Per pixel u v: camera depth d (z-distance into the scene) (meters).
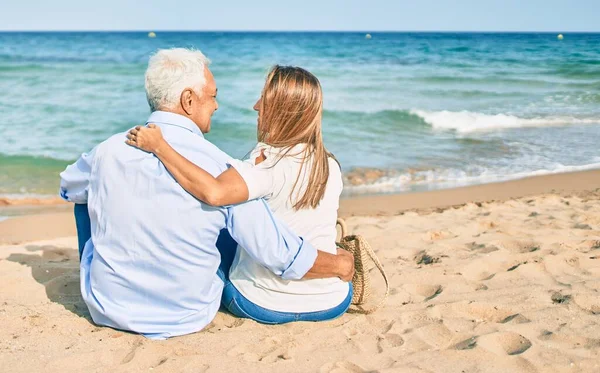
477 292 3.66
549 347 2.85
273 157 2.79
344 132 12.36
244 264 3.04
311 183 2.83
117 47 33.34
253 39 44.09
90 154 2.75
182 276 2.80
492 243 4.74
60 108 14.12
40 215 6.77
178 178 2.59
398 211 6.90
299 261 2.81
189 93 2.71
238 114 13.88
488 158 10.32
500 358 2.75
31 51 29.05
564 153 10.68
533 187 8.23
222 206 2.69
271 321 3.05
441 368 2.65
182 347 2.79
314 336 2.96
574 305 3.39
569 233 5.12
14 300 3.43
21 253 4.61
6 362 2.62
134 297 2.84
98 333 2.91
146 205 2.66
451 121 13.48
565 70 22.05
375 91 17.56
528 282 3.84
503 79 20.06
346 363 2.69
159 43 37.03
